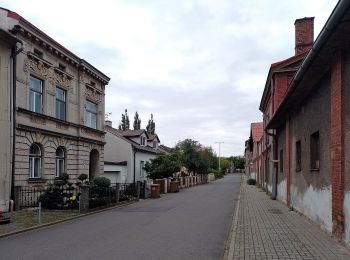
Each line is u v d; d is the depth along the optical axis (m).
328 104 10.95
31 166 21.78
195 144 62.56
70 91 26.34
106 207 20.78
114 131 43.47
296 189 16.75
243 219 15.05
